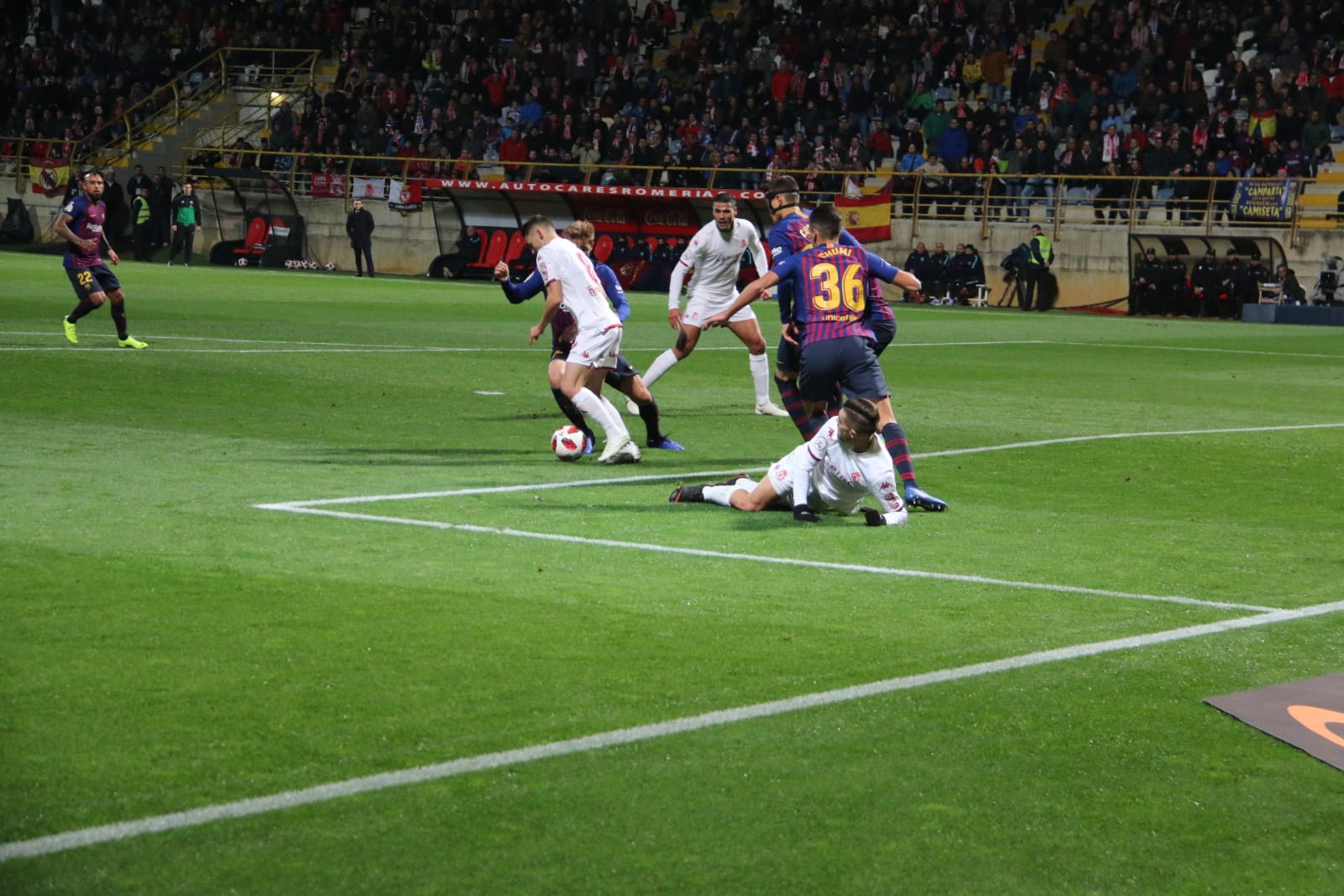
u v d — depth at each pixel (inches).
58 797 270.4
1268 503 623.8
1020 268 2391.7
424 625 391.5
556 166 2753.4
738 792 281.7
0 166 3157.0
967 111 2600.9
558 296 668.1
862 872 250.2
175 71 3284.9
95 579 430.3
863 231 2546.8
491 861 249.8
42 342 1155.9
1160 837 267.7
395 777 283.4
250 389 922.1
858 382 592.1
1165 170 2426.2
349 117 3038.9
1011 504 604.4
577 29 2992.1
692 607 417.7
